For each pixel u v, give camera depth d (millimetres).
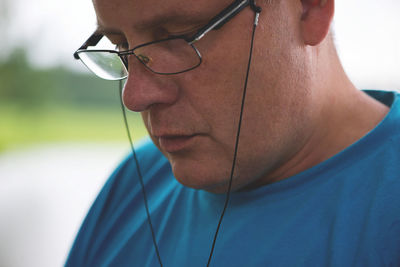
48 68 9195
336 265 600
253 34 602
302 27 649
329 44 729
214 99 625
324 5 642
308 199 681
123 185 997
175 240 811
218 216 763
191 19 588
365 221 612
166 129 652
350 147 688
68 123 8805
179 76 626
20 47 8719
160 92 627
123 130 8430
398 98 746
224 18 593
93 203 1009
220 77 616
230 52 607
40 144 7086
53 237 3156
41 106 9141
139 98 630
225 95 622
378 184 633
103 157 6164
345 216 630
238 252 695
